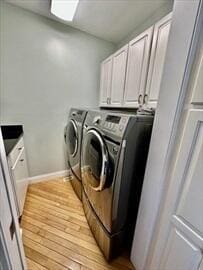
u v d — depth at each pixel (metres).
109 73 2.15
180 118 0.72
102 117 1.23
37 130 2.17
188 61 0.65
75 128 1.80
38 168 2.30
